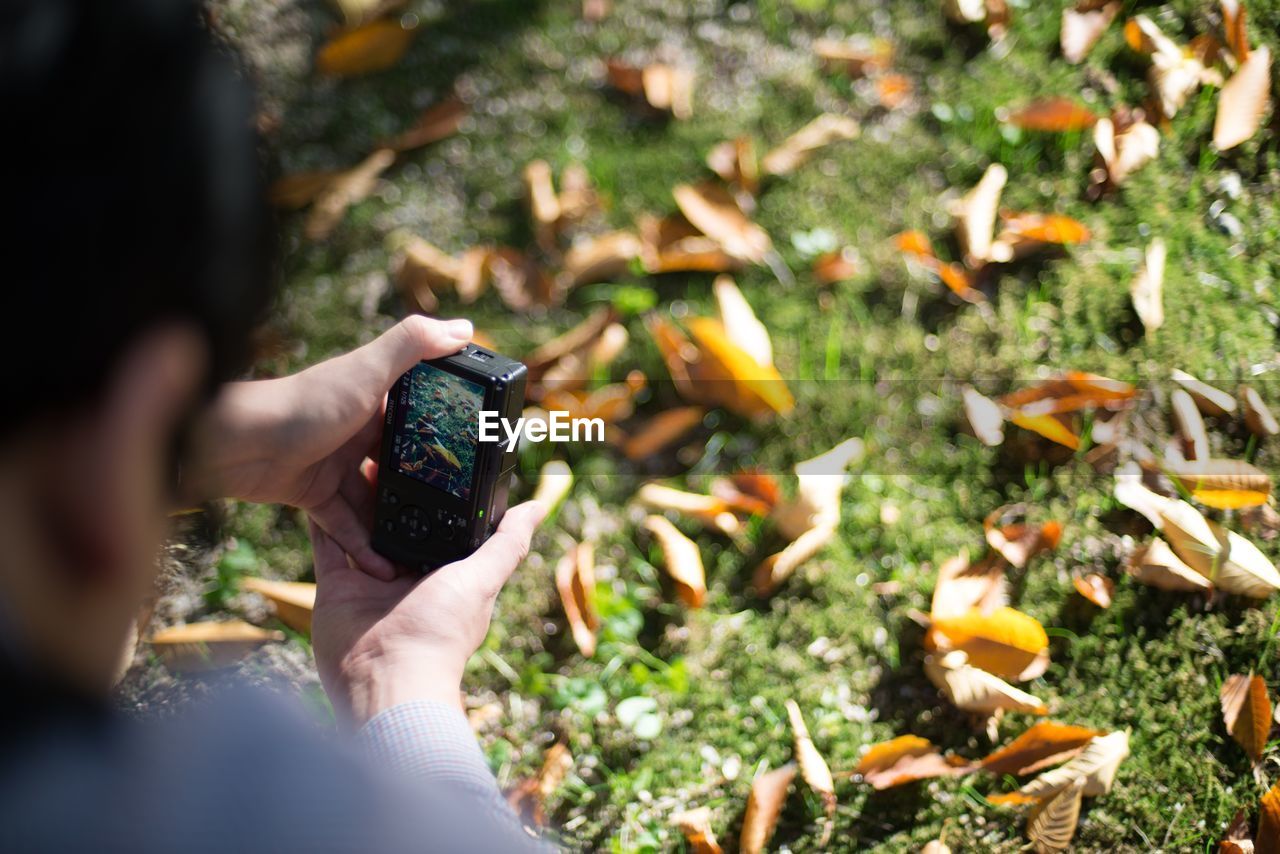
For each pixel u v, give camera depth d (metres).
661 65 1.75
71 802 0.69
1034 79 1.67
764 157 1.68
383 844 0.79
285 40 1.79
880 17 1.75
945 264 1.60
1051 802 1.32
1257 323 1.51
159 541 0.80
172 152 0.69
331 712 1.40
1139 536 1.43
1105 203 1.59
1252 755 1.33
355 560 1.28
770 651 1.43
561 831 1.37
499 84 1.75
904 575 1.46
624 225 1.66
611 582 1.48
